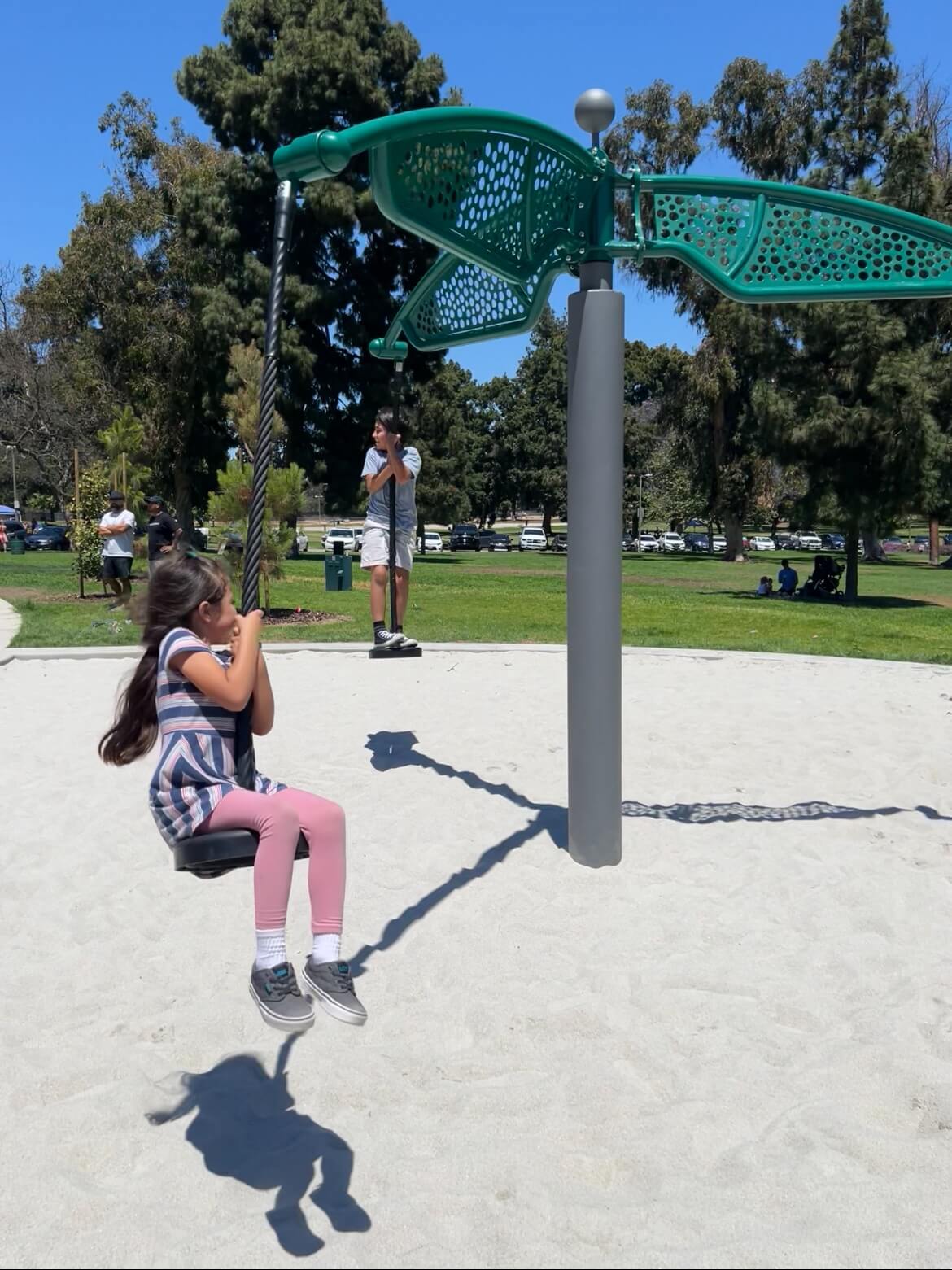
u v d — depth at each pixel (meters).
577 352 5.01
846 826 5.79
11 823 5.77
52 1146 2.96
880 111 30.83
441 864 5.20
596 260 4.95
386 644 6.80
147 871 5.09
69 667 10.86
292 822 2.84
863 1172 2.85
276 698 9.19
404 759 7.12
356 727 8.05
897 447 23.12
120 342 41.03
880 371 22.80
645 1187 2.78
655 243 4.91
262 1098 3.21
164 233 40.16
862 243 5.06
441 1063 3.39
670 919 4.55
